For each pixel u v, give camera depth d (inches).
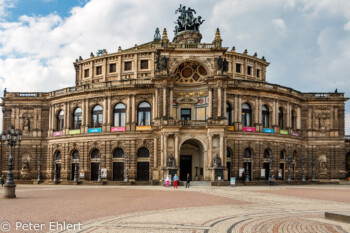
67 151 3184.1
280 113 3223.4
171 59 2785.4
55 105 3346.5
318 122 3420.3
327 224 874.8
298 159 3307.1
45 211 1081.4
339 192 1987.0
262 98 3068.4
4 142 3385.8
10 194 1529.3
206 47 2817.4
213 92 2748.5
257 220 932.6
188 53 2790.4
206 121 2689.5
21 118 3408.0
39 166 3250.5
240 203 1365.7
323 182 3282.5
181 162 2898.6
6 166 3361.2
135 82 3051.2
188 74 2950.3
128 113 2992.1
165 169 2593.5
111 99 3063.5
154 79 2765.7
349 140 3629.4
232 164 2906.0
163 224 863.1
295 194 1822.1
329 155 3373.5
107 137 3009.4
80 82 3533.5
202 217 977.5
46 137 3373.5
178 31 3390.7
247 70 3400.6
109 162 2979.8
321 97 3398.1
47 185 2837.1
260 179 2955.2
